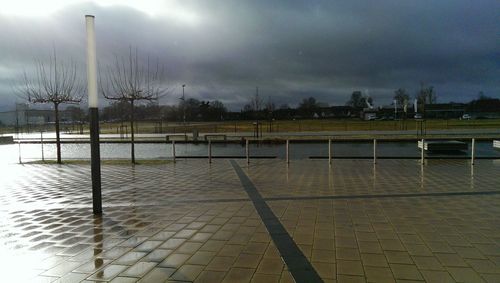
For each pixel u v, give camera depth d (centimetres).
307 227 607
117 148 2711
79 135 4669
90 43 692
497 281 400
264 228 605
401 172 1205
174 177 1169
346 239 545
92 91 704
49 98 1755
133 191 944
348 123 5709
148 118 7194
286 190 925
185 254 492
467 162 1449
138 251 506
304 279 409
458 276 413
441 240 536
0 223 659
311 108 8450
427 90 6588
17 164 1628
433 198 812
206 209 739
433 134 3175
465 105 8319
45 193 938
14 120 6756
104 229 613
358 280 405
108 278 420
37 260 479
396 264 449
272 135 3531
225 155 1894
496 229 584
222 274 426
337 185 984
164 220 662
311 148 2328
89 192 949
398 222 630
